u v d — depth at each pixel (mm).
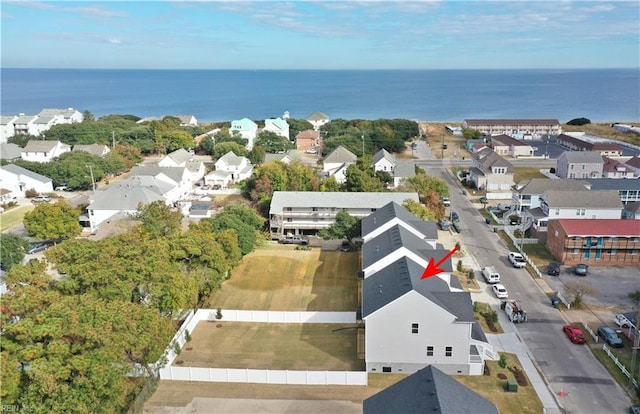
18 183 101250
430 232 59438
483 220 84125
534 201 82625
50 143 127688
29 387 28391
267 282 61062
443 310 40281
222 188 108875
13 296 33281
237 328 50031
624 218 73250
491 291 56938
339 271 64312
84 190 108188
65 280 39938
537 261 65750
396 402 28672
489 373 41156
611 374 40875
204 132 168625
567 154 107812
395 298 40656
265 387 39938
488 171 102438
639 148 140500
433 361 41531
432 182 88250
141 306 38531
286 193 80938
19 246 62844
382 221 61125
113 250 43375
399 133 157750
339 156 119125
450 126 191500
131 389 35938
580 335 45719
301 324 50750
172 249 49875
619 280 59469
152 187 87312
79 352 30969
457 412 26266
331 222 78000
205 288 52969
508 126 173375
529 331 47969
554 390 38812
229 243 57531
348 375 39906
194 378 40969
